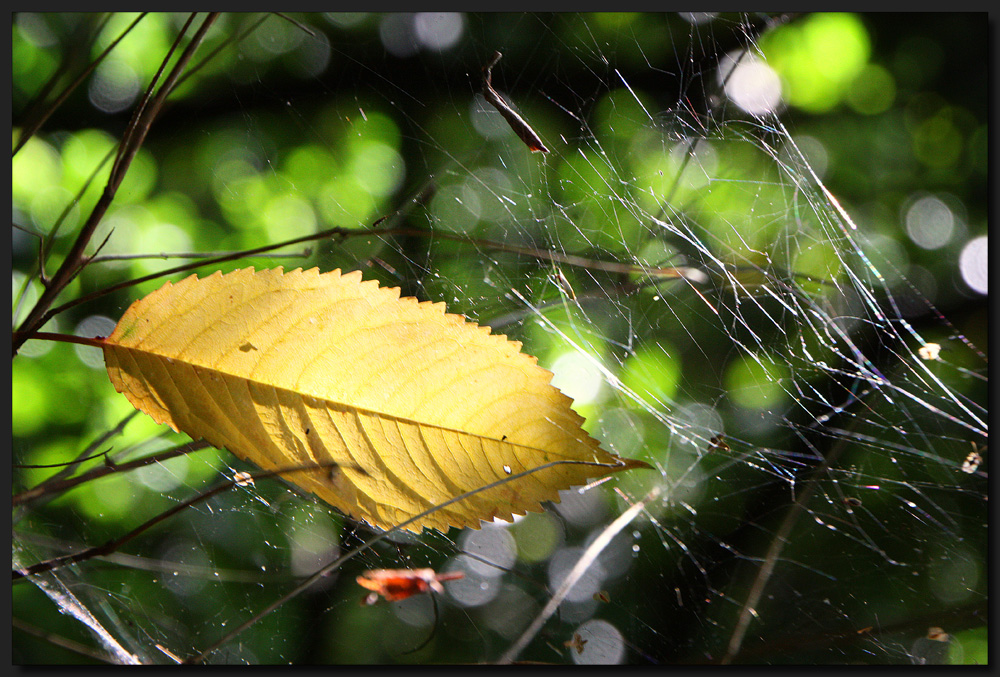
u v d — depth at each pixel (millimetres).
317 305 590
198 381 587
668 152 1245
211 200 1649
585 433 591
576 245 1140
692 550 1132
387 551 688
